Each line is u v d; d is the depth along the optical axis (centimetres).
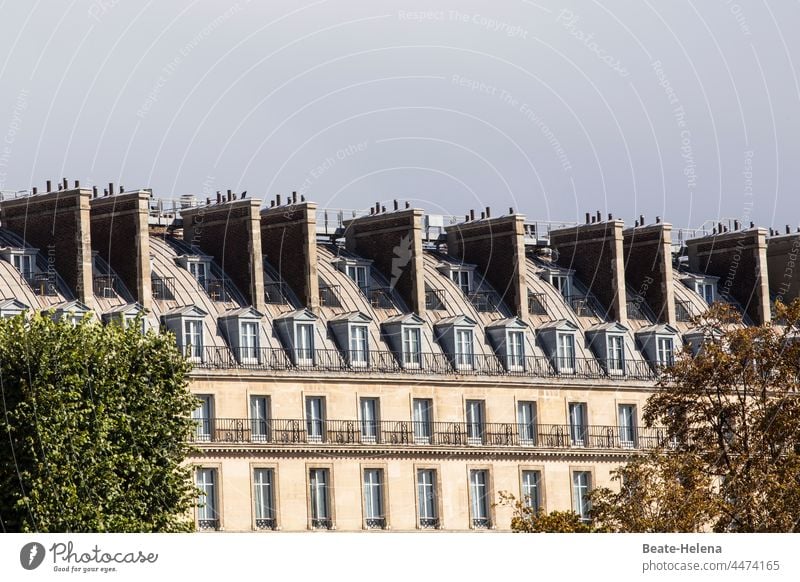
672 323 16075
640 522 10512
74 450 10931
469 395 14962
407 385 14675
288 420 14062
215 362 13850
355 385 14425
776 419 11281
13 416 10900
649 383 15762
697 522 10681
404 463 14588
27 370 10994
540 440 15212
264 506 13962
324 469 14238
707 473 11162
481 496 14962
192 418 13062
